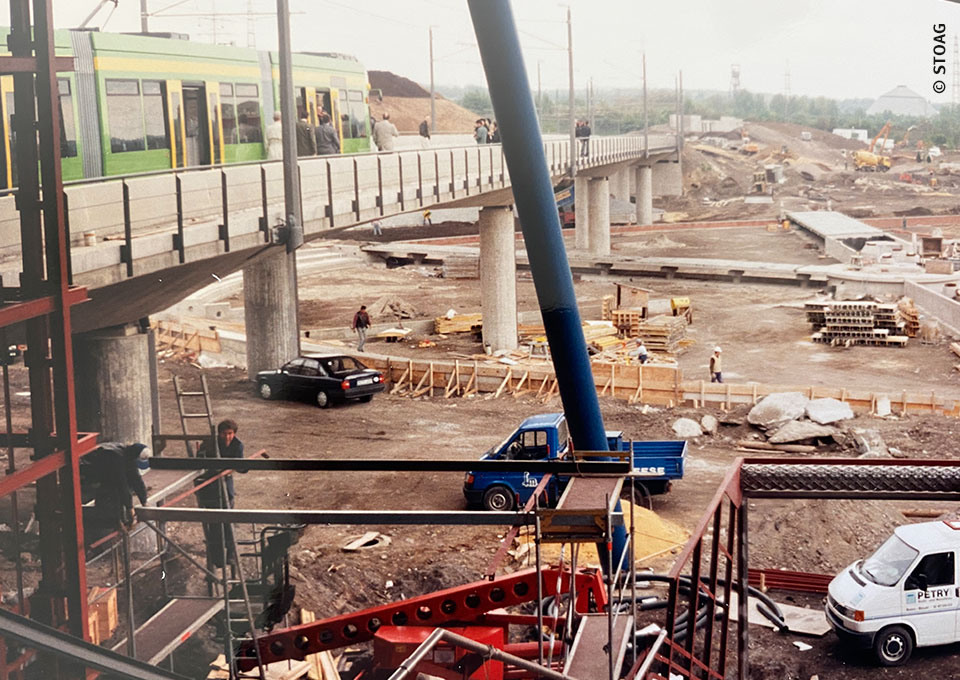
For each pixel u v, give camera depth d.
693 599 11.67
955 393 34.16
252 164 25.75
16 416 22.12
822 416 29.39
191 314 44.53
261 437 27.50
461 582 18.45
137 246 17.59
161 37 25.08
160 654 10.36
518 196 16.11
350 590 17.89
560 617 11.70
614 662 8.89
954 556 15.92
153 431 19.22
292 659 12.18
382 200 31.36
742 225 96.69
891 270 55.56
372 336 45.44
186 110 25.33
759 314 50.53
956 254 64.69
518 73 15.58
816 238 83.19
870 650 15.95
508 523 8.40
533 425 21.92
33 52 9.81
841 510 21.19
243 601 12.12
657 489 23.08
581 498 8.53
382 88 156.12
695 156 133.88
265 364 32.38
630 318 42.56
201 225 20.53
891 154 157.12
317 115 33.12
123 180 18.33
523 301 55.41
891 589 15.73
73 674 9.37
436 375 35.31
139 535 14.26
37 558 12.87
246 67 28.53
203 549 14.48
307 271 67.50
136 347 18.89
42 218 9.88
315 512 8.73
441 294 57.62
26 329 9.75
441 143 72.94
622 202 99.06
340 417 30.69
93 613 10.84
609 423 30.14
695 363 40.09
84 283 16.08
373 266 70.62
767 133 169.62
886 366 38.78
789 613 17.55
